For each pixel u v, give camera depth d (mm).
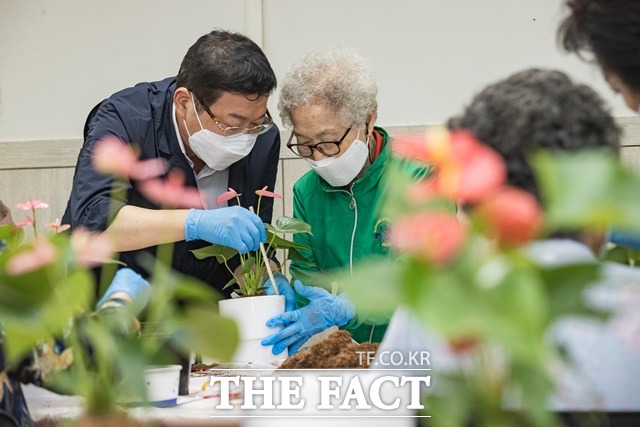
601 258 1566
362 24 4809
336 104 3330
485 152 976
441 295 923
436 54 4777
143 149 3510
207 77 3285
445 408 1058
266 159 3777
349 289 977
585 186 894
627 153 4621
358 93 3336
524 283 922
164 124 3545
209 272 3645
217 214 3336
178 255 3549
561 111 1473
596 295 1188
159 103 3576
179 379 2367
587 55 2158
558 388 1027
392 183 1002
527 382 999
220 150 3398
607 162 909
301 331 3250
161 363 1383
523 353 889
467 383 1068
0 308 1262
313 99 3332
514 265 942
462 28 4766
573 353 1323
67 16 4859
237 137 3410
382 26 4797
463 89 4773
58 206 4840
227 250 3459
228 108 3303
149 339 1366
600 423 1354
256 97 3318
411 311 957
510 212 938
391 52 4797
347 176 3479
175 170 3537
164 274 1396
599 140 1480
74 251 1369
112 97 3631
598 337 1362
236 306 3203
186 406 2197
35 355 1772
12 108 4887
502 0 4742
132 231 3336
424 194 985
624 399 1350
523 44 4738
